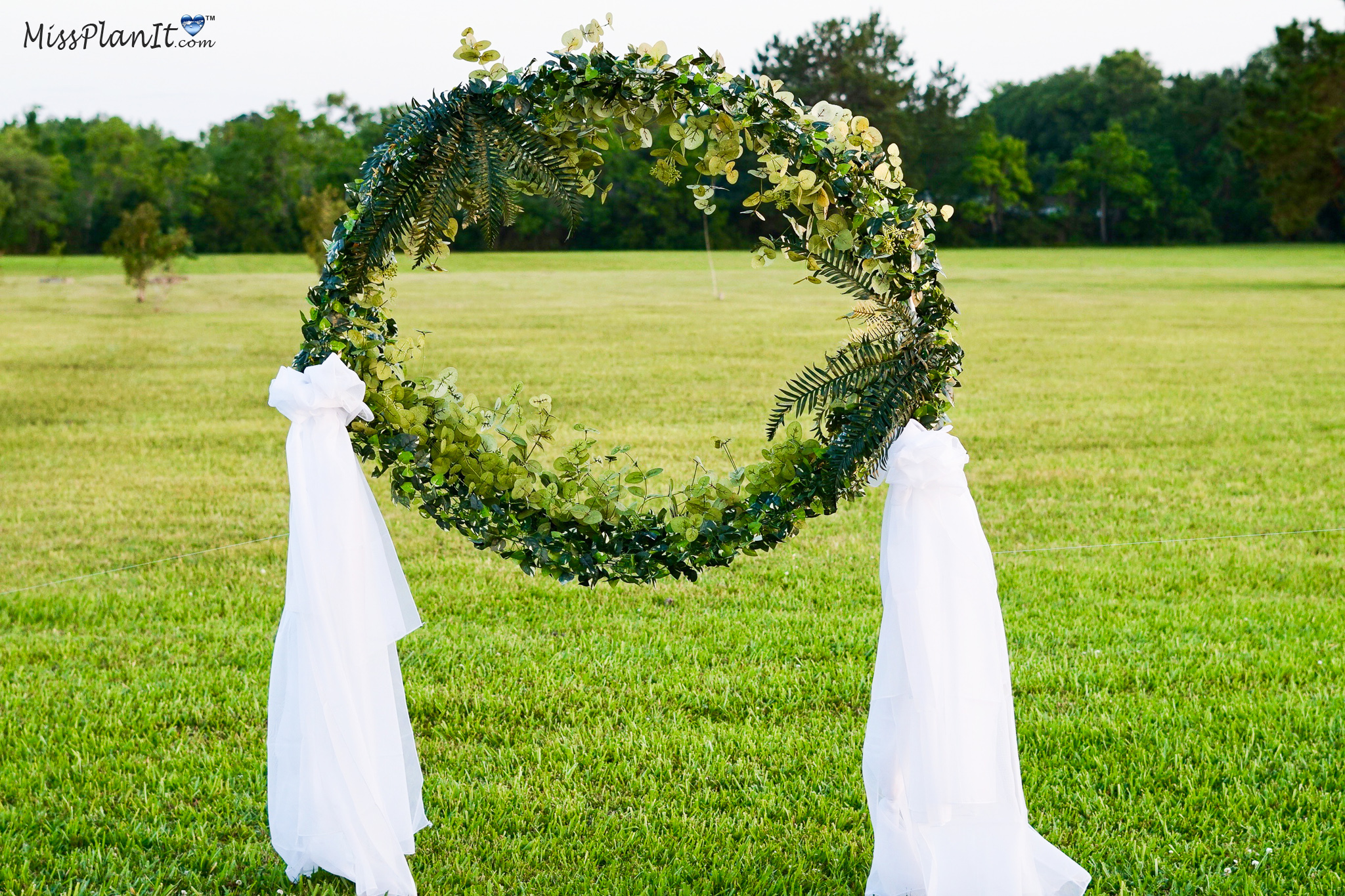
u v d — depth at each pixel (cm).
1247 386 1326
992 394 1280
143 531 710
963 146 6825
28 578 608
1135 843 325
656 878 313
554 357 1669
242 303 2817
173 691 443
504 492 318
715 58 296
